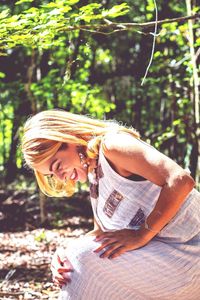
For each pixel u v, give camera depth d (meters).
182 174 3.17
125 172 3.31
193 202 3.40
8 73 11.99
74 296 3.35
